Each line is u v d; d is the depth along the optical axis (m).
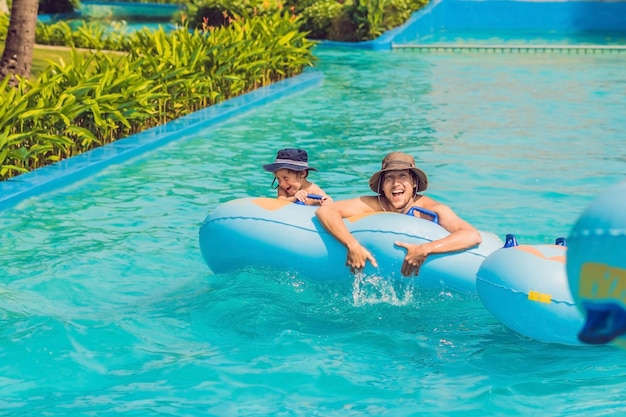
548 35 29.02
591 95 16.70
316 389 4.87
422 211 6.36
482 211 8.88
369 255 6.08
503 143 12.35
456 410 4.57
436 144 12.28
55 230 8.32
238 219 6.46
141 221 8.62
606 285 1.92
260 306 6.06
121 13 33.81
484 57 23.09
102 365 5.25
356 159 11.32
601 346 5.41
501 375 5.03
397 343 5.52
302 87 17.23
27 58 13.27
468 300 6.09
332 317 5.95
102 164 10.63
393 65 21.30
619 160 11.27
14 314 6.05
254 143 12.30
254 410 4.61
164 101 13.41
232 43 15.41
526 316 5.23
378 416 4.51
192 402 4.71
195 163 11.07
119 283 6.85
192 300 6.37
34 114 10.21
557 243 5.88
